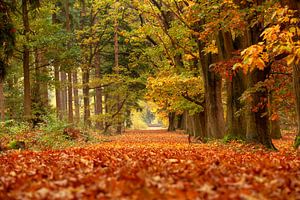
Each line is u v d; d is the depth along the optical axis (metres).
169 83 23.69
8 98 34.62
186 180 6.30
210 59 21.81
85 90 41.31
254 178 6.33
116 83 38.25
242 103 18.09
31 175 7.11
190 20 20.11
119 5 33.91
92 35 40.91
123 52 43.09
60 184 6.02
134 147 17.88
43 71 31.30
